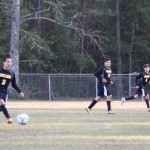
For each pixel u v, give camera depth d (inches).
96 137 1246.3
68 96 3983.8
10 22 4271.7
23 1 4468.5
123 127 1497.3
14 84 1592.0
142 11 4857.3
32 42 4111.7
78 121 1710.1
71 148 1047.0
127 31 4953.3
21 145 1095.6
